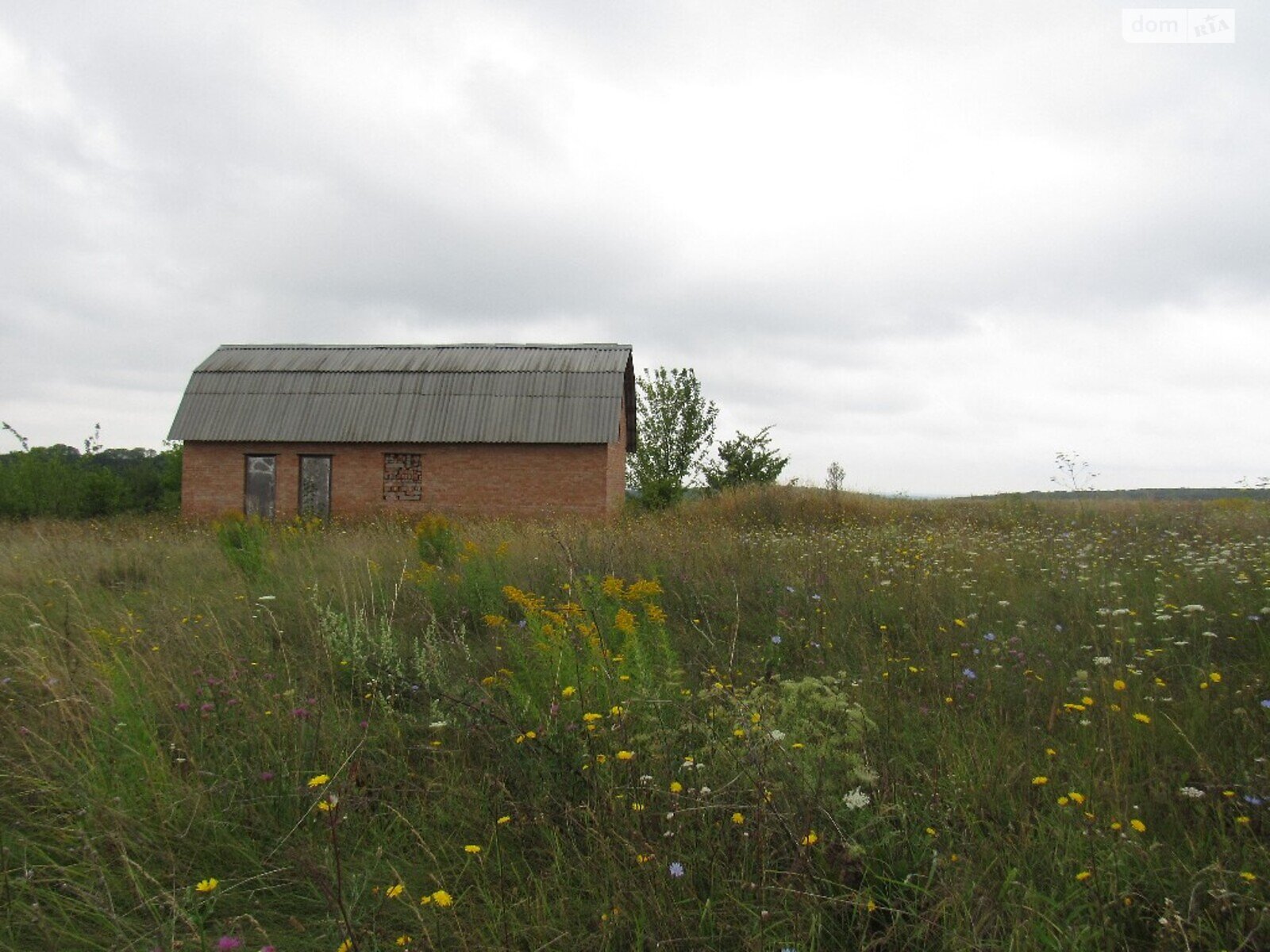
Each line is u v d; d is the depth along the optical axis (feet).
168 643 18.17
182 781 12.03
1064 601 22.40
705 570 27.66
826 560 29.30
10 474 83.20
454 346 92.27
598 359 85.66
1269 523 40.98
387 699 15.56
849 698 15.11
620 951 8.63
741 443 93.40
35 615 21.44
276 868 10.36
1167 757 11.93
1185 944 7.89
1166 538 36.58
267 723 13.82
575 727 12.55
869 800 10.11
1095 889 8.34
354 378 84.07
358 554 34.12
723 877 9.21
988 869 9.05
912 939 8.17
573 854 10.21
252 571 29.37
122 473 99.40
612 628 16.29
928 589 23.49
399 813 11.02
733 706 12.60
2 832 10.50
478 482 79.36
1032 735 13.12
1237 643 17.79
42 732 13.42
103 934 9.12
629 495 104.83
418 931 9.02
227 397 82.84
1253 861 8.97
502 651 18.44
